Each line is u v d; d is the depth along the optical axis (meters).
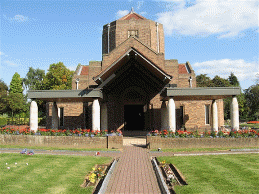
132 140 23.83
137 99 30.11
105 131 20.31
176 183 10.40
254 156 15.27
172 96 20.75
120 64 23.39
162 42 34.53
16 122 54.78
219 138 19.17
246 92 71.38
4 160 14.35
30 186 9.83
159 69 21.22
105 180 10.20
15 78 91.56
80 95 20.94
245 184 9.84
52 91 21.09
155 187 9.90
